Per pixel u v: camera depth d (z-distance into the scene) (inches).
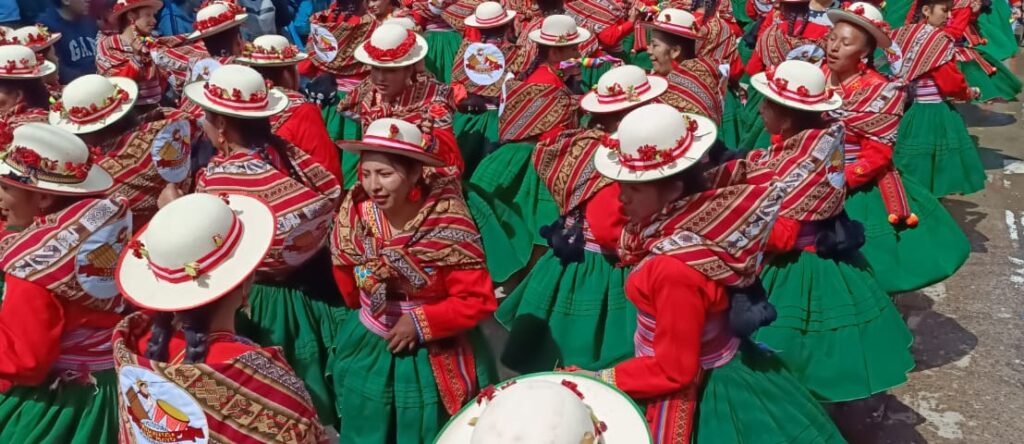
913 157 239.5
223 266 94.8
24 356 112.7
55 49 292.5
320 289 153.0
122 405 93.7
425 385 130.3
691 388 115.3
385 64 188.1
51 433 122.6
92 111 162.2
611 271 153.5
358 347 133.3
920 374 185.5
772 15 272.2
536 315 159.2
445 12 315.3
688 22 192.9
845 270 149.2
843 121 171.3
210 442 89.6
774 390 119.8
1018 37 434.6
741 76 293.3
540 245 221.8
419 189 124.4
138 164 164.6
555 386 75.9
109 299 121.5
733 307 110.3
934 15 264.1
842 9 174.4
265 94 150.0
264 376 93.0
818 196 142.3
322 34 243.1
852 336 147.1
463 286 125.0
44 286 114.3
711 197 107.3
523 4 299.7
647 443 83.3
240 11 231.0
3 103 197.3
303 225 144.8
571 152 153.3
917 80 237.1
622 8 304.5
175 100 255.1
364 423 133.8
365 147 118.3
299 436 94.7
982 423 168.7
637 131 108.7
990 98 299.9
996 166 294.0
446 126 176.7
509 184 211.2
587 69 296.2
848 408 175.0
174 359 94.5
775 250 145.0
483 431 72.5
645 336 117.5
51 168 118.1
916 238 183.2
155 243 93.6
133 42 242.4
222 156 151.4
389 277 124.5
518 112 208.5
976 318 205.0
